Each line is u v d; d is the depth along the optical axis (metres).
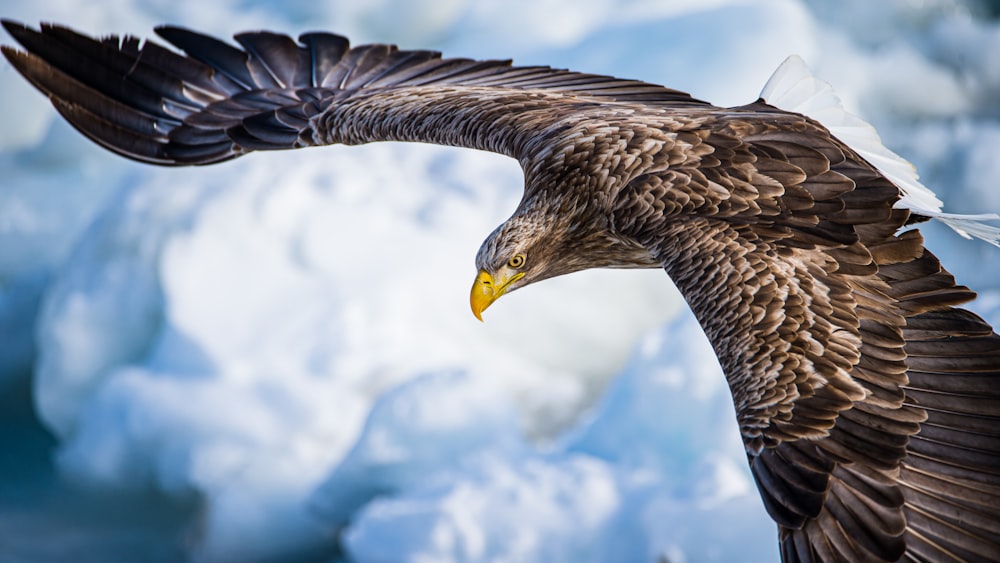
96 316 17.59
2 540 16.52
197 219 17.12
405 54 9.16
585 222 7.29
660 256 6.48
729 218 6.48
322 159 17.67
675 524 13.03
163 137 8.86
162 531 16.73
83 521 17.00
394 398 15.24
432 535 13.77
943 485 5.70
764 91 7.81
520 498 13.94
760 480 5.77
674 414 14.27
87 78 8.72
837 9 19.81
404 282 16.66
